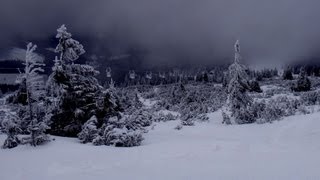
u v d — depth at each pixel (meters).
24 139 17.19
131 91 75.75
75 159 12.20
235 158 11.36
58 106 21.45
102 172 9.77
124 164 10.98
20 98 20.52
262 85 65.25
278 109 26.20
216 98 43.91
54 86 20.80
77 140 19.27
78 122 21.05
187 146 14.54
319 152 11.98
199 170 9.45
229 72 28.88
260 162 10.32
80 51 21.45
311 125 17.92
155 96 62.59
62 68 20.55
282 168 9.10
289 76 77.19
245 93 28.44
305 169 8.81
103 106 21.19
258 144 14.73
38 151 14.79
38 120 19.16
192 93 46.78
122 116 21.55
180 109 41.41
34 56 17.53
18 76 17.42
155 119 33.28
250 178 8.02
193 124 26.62
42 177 9.43
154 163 10.99
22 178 9.42
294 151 12.46
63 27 20.78
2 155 13.98
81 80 21.34
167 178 8.53
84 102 21.34
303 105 30.47
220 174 8.70
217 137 19.06
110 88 22.48
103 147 15.80
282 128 19.50
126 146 16.25
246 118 25.80
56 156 13.07
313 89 49.03
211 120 29.00
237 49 28.58
